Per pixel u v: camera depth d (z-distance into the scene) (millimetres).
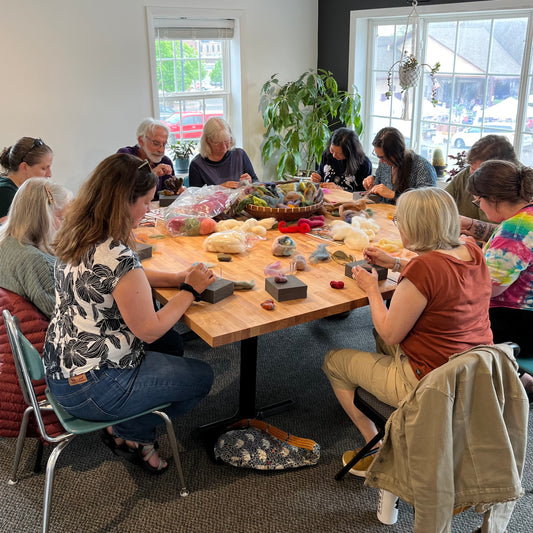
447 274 1795
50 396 2049
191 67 5137
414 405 1659
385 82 5293
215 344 1836
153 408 2004
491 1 4141
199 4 4793
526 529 2039
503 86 4430
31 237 2203
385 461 1783
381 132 3486
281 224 2879
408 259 2379
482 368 1636
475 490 1677
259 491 2205
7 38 4062
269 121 5445
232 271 2361
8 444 2516
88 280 1815
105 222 1815
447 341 1834
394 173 3559
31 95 4258
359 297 2105
